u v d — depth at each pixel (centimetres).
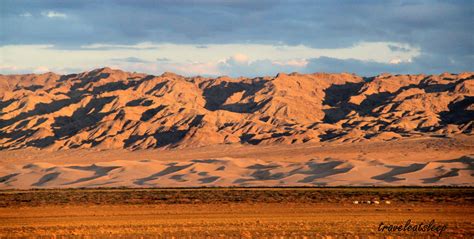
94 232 8881
